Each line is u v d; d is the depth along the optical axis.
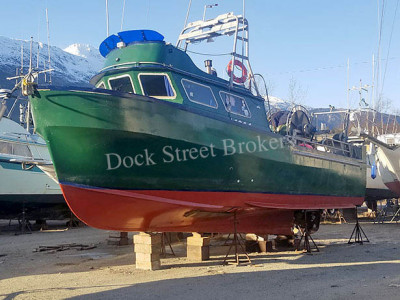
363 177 13.45
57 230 16.45
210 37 10.64
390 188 19.48
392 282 6.46
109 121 6.58
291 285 6.39
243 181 8.55
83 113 6.46
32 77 6.56
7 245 11.76
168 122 7.13
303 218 10.73
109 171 6.82
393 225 17.62
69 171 6.69
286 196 9.79
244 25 10.02
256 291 6.06
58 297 5.87
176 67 8.27
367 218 22.47
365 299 5.47
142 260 7.81
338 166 11.84
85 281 6.86
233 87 9.35
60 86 6.44
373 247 10.70
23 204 15.77
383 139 26.39
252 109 9.78
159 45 8.17
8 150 15.28
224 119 8.09
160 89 8.09
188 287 6.35
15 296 5.95
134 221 7.59
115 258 9.16
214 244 11.18
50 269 8.00
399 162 17.33
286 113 11.84
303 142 10.80
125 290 6.21
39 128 6.64
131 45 8.30
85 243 11.89
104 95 6.51
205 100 8.59
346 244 11.37
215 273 7.35
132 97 6.72
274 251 10.01
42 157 16.42
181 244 11.31
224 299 5.65
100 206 7.05
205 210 8.00
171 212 7.70
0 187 14.88
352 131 14.44
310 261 8.60
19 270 7.95
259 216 9.49
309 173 10.47
